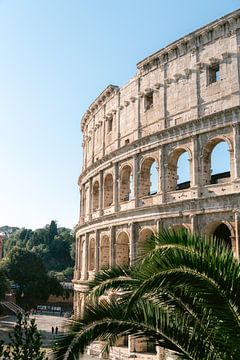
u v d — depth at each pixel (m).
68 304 164.75
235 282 16.58
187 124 56.72
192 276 16.75
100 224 72.69
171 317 19.55
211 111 55.28
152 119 64.06
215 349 17.31
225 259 17.03
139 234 61.97
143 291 16.38
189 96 58.34
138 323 18.84
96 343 66.44
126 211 63.91
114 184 70.38
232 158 51.56
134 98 68.50
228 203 50.38
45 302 160.25
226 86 54.16
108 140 77.38
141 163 64.25
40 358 19.14
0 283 123.81
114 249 67.62
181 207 55.34
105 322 18.70
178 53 61.62
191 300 19.67
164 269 16.80
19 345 19.81
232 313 16.39
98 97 81.88
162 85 62.81
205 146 54.94
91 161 85.94
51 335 90.69
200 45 58.53
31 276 156.25
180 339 18.44
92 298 20.50
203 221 52.97
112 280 20.75
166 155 59.88
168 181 59.28
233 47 54.34
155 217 58.44
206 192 53.69
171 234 18.83
